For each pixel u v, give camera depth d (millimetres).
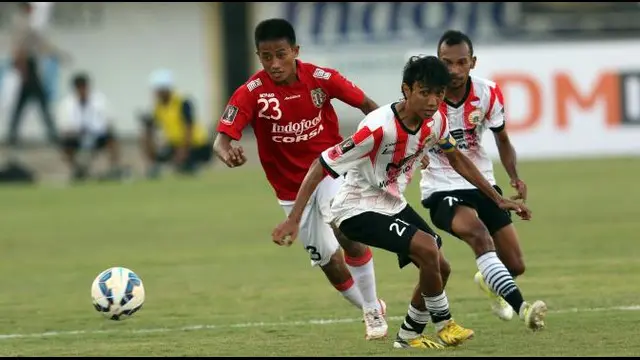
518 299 25281
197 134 86250
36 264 44781
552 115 83688
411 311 25750
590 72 83812
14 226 58781
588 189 65125
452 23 97312
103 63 98562
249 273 40500
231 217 59750
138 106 99375
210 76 100125
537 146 83688
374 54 96625
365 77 96750
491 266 25828
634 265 38438
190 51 99875
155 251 47625
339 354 25125
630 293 32812
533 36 98312
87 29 98000
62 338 28844
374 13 96438
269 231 53531
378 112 24891
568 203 58656
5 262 45562
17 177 86188
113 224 58344
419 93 23984
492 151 83375
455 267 39938
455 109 28656
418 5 96625
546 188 66375
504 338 26609
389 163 25172
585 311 30047
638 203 57656
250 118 28141
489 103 28797
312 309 32438
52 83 97312
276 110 27984
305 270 40938
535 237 46656
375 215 25297
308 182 24484
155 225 57281
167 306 33750
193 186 78625
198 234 53094
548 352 24359
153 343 27625
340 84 28203
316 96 28156
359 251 27500
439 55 28016
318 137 28500
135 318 31797
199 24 99562
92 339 28547
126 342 27938
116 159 85750
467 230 26750
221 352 25938
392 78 96812
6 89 93438
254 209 63188
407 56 96312
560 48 83812
